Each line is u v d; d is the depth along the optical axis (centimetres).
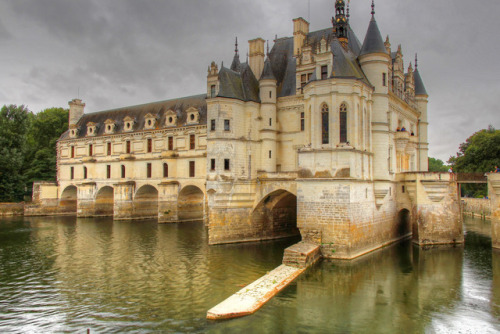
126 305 2467
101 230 5691
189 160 6412
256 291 2636
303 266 3203
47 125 9956
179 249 4181
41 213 7988
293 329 2075
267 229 4662
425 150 5816
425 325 2136
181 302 2509
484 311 2339
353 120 3600
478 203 7162
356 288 2742
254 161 4484
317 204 3594
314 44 4862
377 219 4050
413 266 3325
